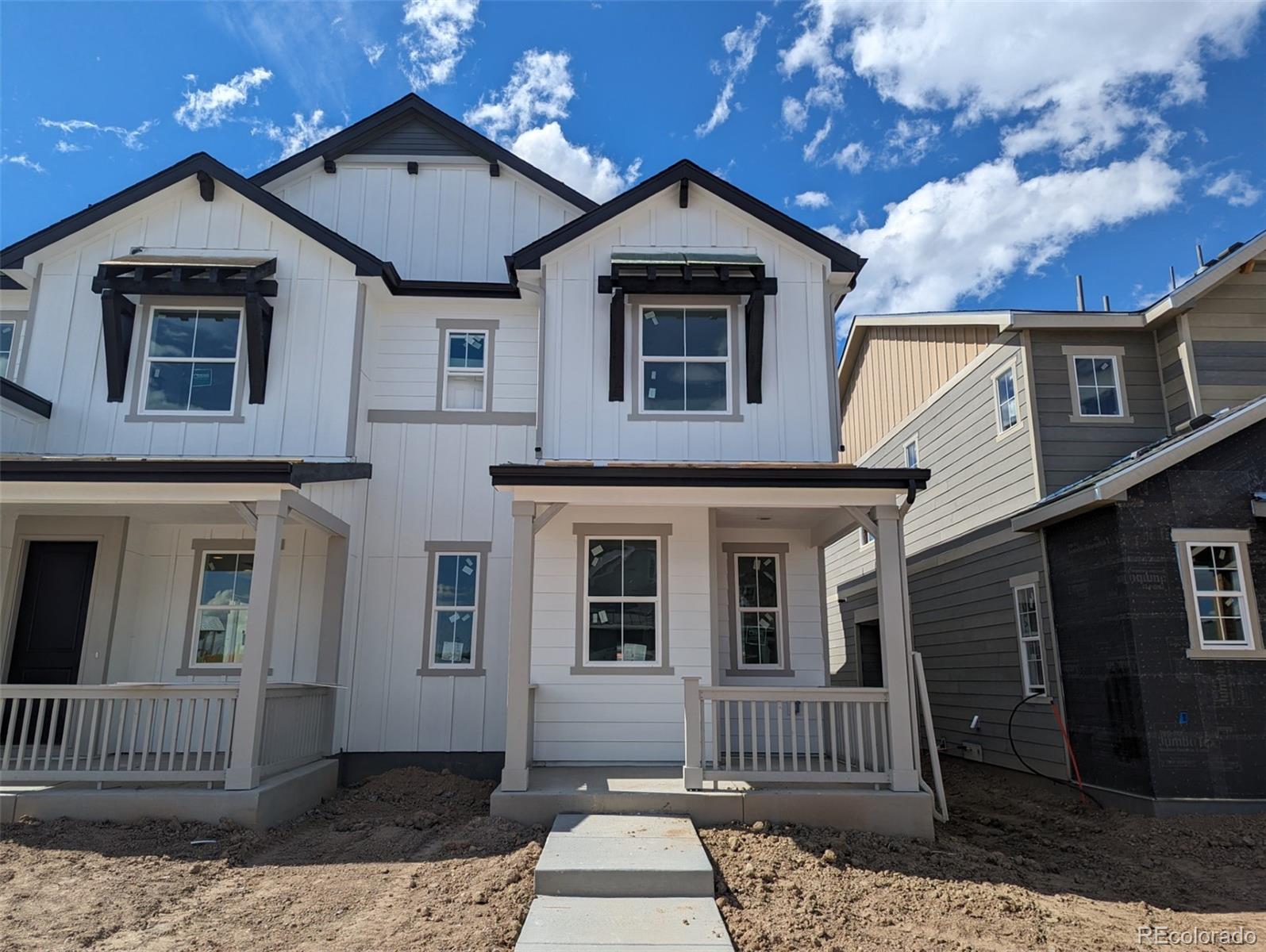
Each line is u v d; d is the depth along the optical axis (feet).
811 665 35.19
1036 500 38.24
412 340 38.78
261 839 25.25
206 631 35.09
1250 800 29.86
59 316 35.88
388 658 35.40
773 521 35.14
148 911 19.42
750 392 35.29
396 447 37.47
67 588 34.27
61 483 27.81
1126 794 31.30
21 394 32.83
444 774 33.96
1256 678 30.96
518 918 18.79
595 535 34.19
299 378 35.68
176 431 34.86
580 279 36.65
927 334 51.26
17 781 27.17
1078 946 18.37
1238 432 33.12
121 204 36.29
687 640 33.47
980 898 20.86
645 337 36.11
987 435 43.42
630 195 36.73
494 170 43.11
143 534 35.70
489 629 35.91
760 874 21.20
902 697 26.68
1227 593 31.73
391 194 43.06
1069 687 35.35
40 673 33.58
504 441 37.86
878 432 59.62
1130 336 40.24
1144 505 32.37
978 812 33.55
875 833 25.29
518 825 25.30
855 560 61.41
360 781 34.27
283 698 29.32
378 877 22.03
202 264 34.42
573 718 32.83
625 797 25.59
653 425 35.09
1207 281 37.65
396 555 36.40
